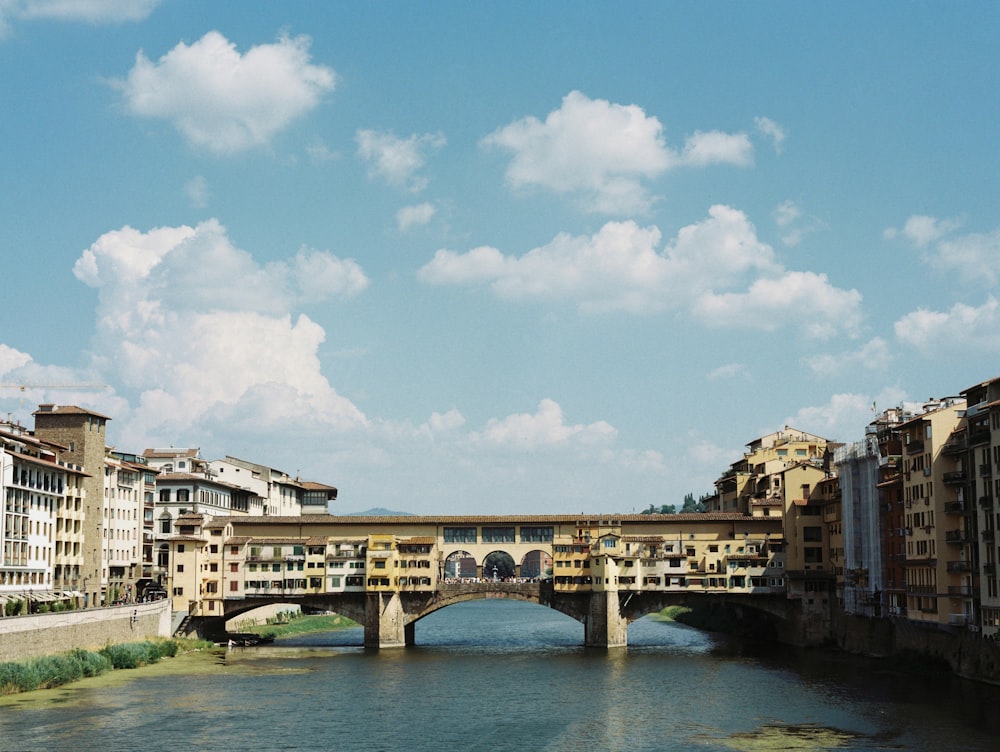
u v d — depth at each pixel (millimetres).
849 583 156125
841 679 129375
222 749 92250
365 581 171625
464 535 180250
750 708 110125
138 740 94812
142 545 199000
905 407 150875
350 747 93375
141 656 142750
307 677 132875
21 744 92500
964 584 121875
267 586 172875
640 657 155375
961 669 125062
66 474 157750
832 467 185875
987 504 116938
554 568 173500
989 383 117812
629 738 96562
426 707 112125
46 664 121250
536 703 114250
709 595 172625
